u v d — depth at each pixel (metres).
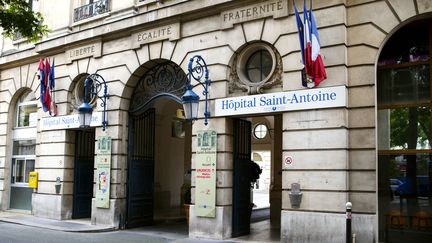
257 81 13.20
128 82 15.81
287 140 11.94
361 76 11.20
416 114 11.29
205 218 13.27
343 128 11.09
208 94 13.56
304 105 11.67
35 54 19.41
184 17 14.42
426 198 10.98
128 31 15.84
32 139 20.19
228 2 13.23
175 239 13.23
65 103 17.88
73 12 18.44
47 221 17.00
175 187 21.50
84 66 17.30
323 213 11.16
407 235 11.12
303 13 11.94
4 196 20.61
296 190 11.59
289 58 12.17
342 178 10.99
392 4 10.99
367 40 11.23
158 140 20.58
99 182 15.91
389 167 11.52
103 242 12.68
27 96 20.77
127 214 15.66
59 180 17.72
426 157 11.06
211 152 13.27
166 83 15.22
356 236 10.80
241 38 13.12
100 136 16.14
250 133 14.29
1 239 12.89
